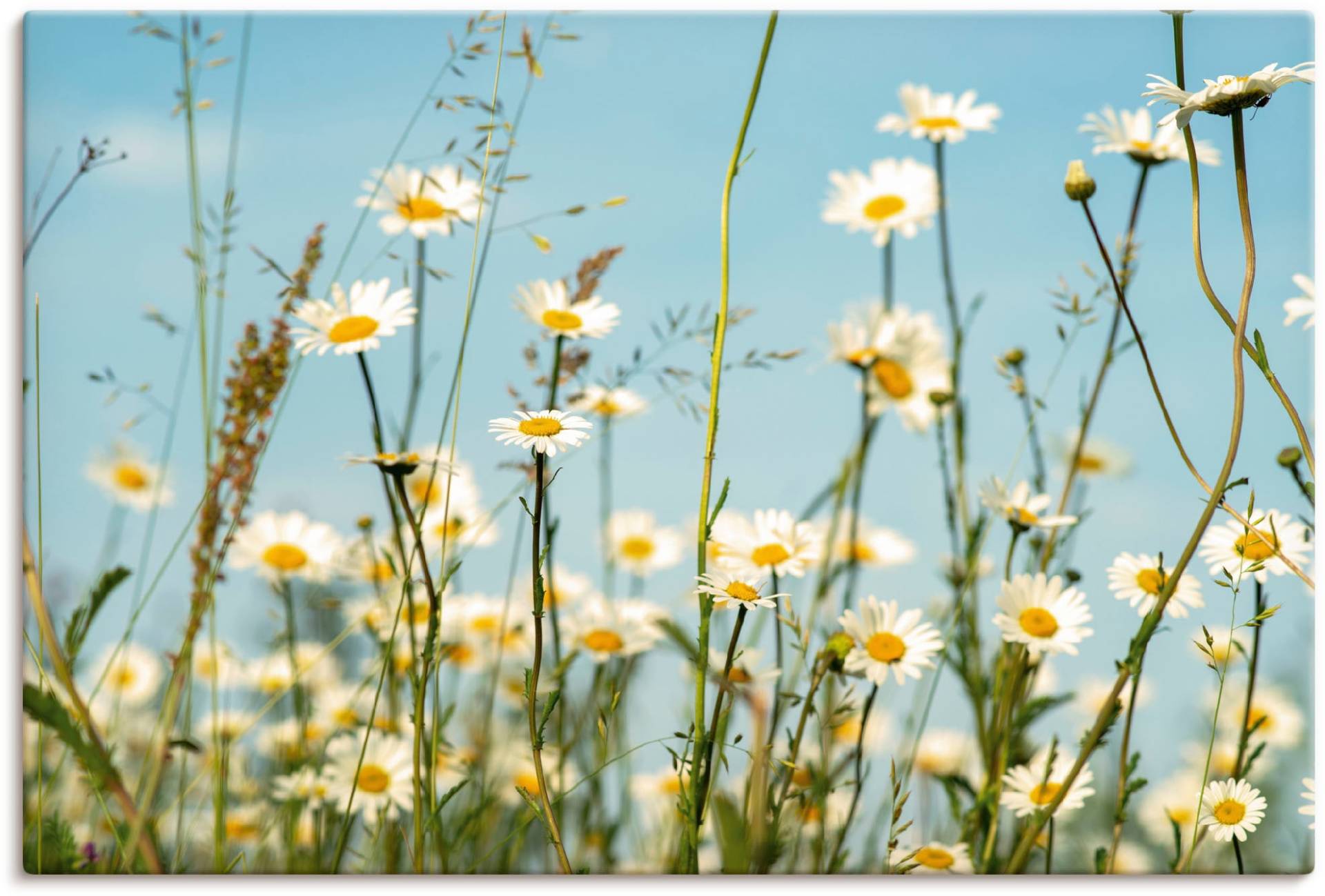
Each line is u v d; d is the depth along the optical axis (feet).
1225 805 5.65
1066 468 6.48
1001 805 5.82
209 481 5.81
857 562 6.50
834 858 5.69
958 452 6.29
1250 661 5.71
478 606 6.64
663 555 6.77
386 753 6.03
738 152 5.57
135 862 5.73
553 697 5.44
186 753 5.93
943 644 5.71
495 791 6.06
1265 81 5.38
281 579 6.25
